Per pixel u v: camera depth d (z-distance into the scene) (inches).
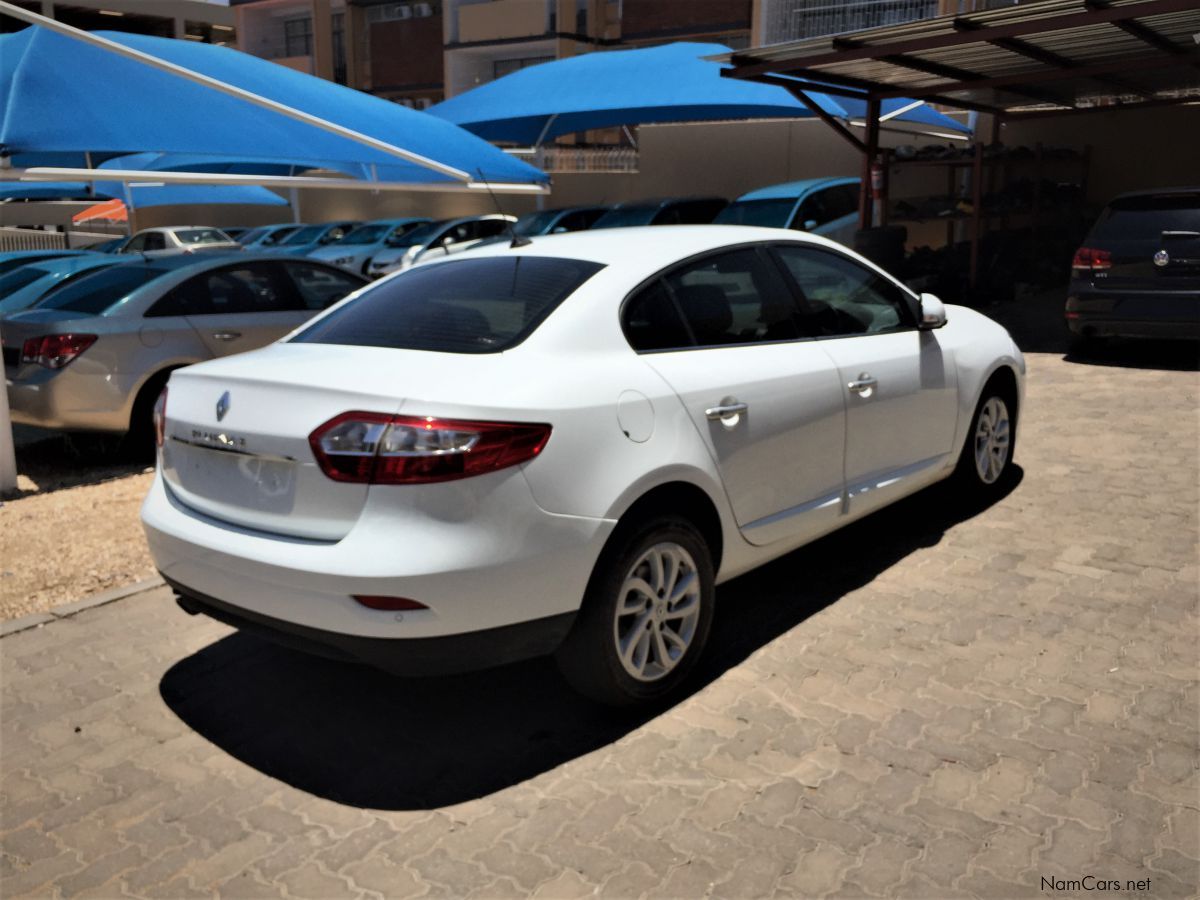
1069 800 117.3
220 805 125.0
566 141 1030.4
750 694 144.6
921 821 115.0
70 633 176.2
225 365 143.4
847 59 386.9
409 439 117.6
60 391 274.1
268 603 125.7
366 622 118.2
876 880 105.9
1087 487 231.5
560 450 125.0
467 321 142.9
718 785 123.6
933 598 174.6
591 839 114.7
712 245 162.2
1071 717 134.8
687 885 106.5
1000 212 524.4
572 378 130.9
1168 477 236.2
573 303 140.6
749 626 166.7
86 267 374.0
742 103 575.8
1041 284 583.5
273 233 917.2
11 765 135.6
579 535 126.1
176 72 298.5
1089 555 190.7
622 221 622.5
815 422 163.2
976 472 216.7
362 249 763.4
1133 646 154.1
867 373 175.3
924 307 192.9
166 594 193.0
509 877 109.1
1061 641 156.6
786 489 159.5
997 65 442.6
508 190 412.5
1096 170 616.4
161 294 294.5
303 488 123.3
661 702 143.7
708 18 1034.1
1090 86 520.7
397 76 1285.7
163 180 315.0
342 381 125.7
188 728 143.9
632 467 131.6
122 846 117.6
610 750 132.6
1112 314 356.2
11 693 155.3
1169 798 116.9
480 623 120.8
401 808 122.7
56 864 114.8
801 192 543.5
